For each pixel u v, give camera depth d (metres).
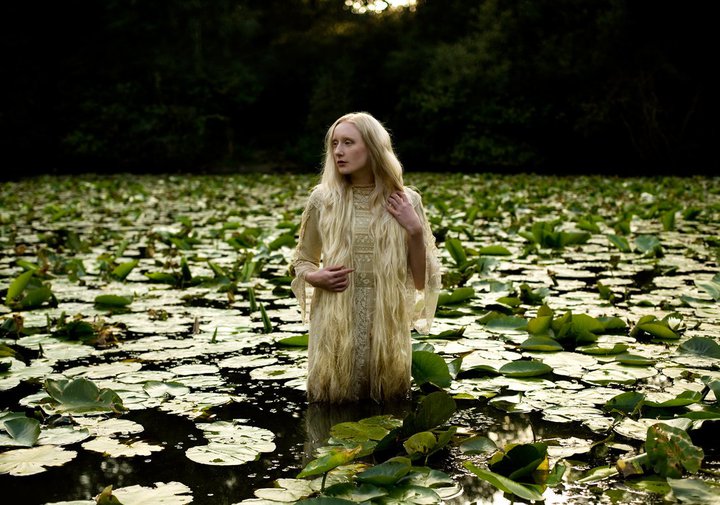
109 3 21.17
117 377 2.63
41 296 3.83
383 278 2.40
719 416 2.02
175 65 22.09
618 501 1.62
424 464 1.85
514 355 2.87
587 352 2.93
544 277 4.62
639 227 7.45
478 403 2.37
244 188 14.21
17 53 20.09
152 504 1.57
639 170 19.36
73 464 1.87
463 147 21.00
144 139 21.14
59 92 20.95
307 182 15.66
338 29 24.86
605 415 2.20
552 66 19.69
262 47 24.48
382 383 2.43
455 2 23.48
